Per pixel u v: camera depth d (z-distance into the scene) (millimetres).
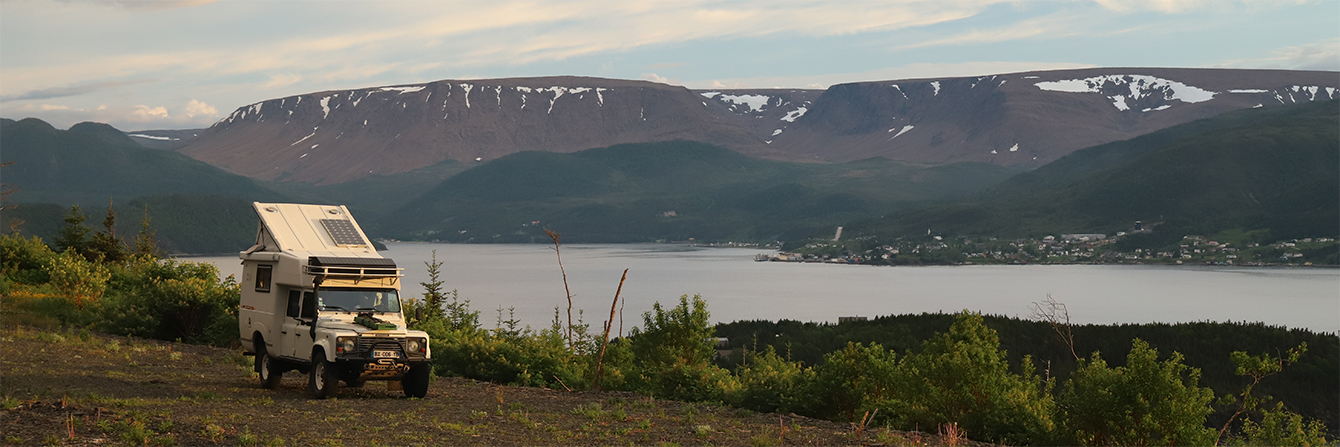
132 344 24422
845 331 86250
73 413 11648
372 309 16922
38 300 30578
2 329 25078
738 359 60969
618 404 16656
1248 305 198000
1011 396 15133
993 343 15469
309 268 16594
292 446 10688
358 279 16906
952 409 14852
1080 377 14633
